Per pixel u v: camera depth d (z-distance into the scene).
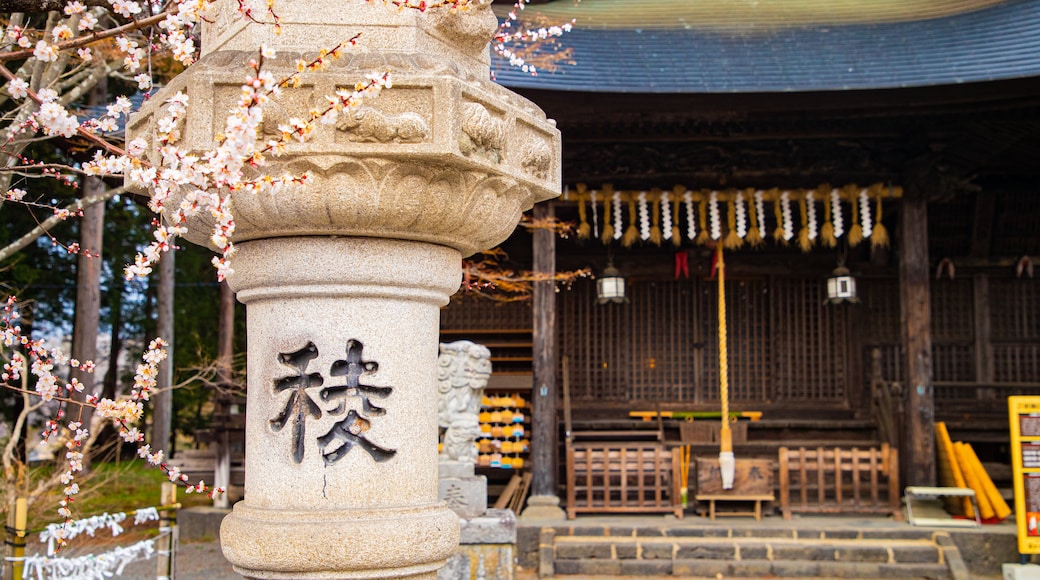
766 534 10.75
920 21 12.23
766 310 14.60
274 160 3.09
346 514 3.24
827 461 11.69
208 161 2.83
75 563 5.42
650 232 12.22
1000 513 11.12
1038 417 10.15
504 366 14.72
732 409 14.41
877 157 12.02
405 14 3.44
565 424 12.76
